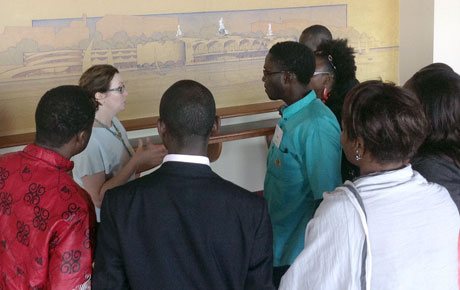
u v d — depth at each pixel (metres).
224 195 1.40
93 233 1.55
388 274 1.23
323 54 2.51
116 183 2.25
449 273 1.29
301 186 2.17
